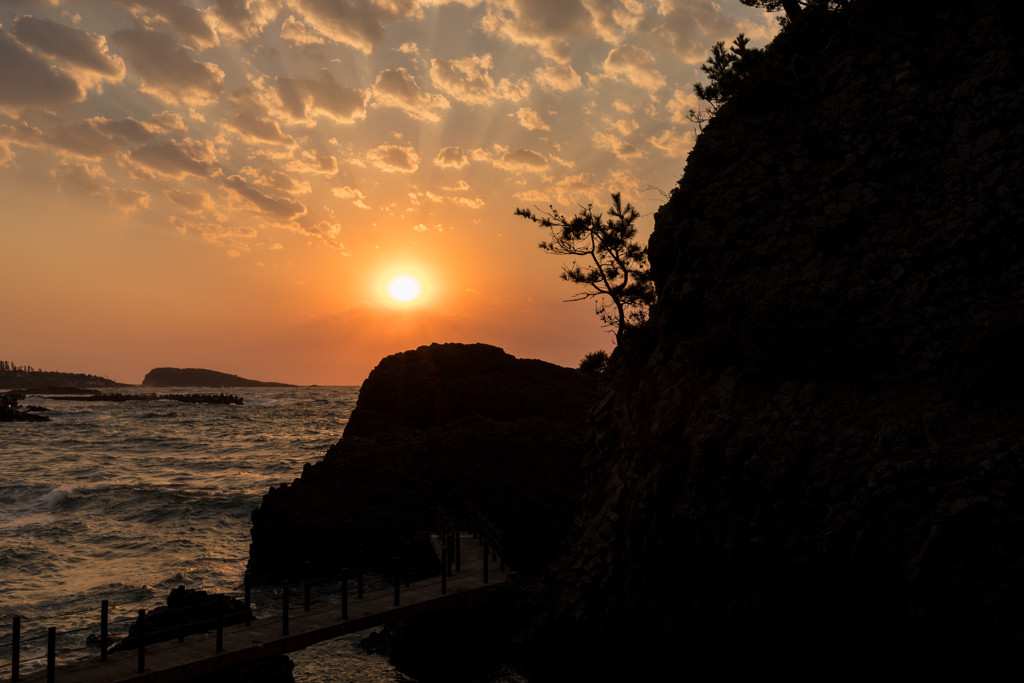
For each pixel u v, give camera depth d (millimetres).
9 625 25516
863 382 17172
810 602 14945
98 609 27391
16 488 55062
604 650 18109
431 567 31578
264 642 17266
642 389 21641
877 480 14617
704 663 16250
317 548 33719
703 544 16797
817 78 22828
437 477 38375
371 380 69938
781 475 15930
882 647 13914
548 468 38906
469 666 20797
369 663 21859
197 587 30375
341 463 40406
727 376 18859
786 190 21234
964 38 20688
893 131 20562
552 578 22375
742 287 20297
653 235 23891
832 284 18891
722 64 25016
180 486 55812
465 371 70688
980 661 12531
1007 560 12609
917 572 13219
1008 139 18734
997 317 16547
